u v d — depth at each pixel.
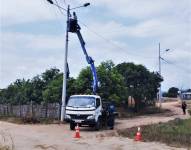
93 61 37.56
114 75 44.94
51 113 39.25
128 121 41.50
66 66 37.31
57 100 42.47
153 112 65.06
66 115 29.42
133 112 60.69
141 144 21.59
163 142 22.59
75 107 29.12
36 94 56.22
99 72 43.94
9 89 66.81
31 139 22.80
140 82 63.91
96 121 29.16
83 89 42.53
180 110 73.25
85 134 26.41
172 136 25.20
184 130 29.55
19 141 21.73
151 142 22.55
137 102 63.09
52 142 21.58
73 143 21.38
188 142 22.88
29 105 42.28
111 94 44.53
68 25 37.38
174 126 33.22
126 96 47.62
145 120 43.53
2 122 36.25
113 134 26.36
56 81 43.50
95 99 29.58
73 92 42.47
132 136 25.03
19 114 43.97
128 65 64.44
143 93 62.97
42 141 21.94
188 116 55.62
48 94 43.16
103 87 43.94
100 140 23.00
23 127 30.92
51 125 33.41
